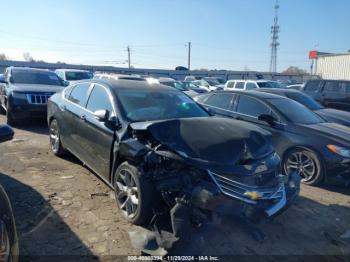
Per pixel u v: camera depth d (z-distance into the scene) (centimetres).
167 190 329
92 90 516
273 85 1791
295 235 378
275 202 344
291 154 568
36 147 679
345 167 514
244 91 696
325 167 531
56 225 361
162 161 342
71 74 1683
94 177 511
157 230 323
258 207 325
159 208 349
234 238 358
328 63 2727
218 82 2739
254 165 337
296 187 386
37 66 4009
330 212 448
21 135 787
